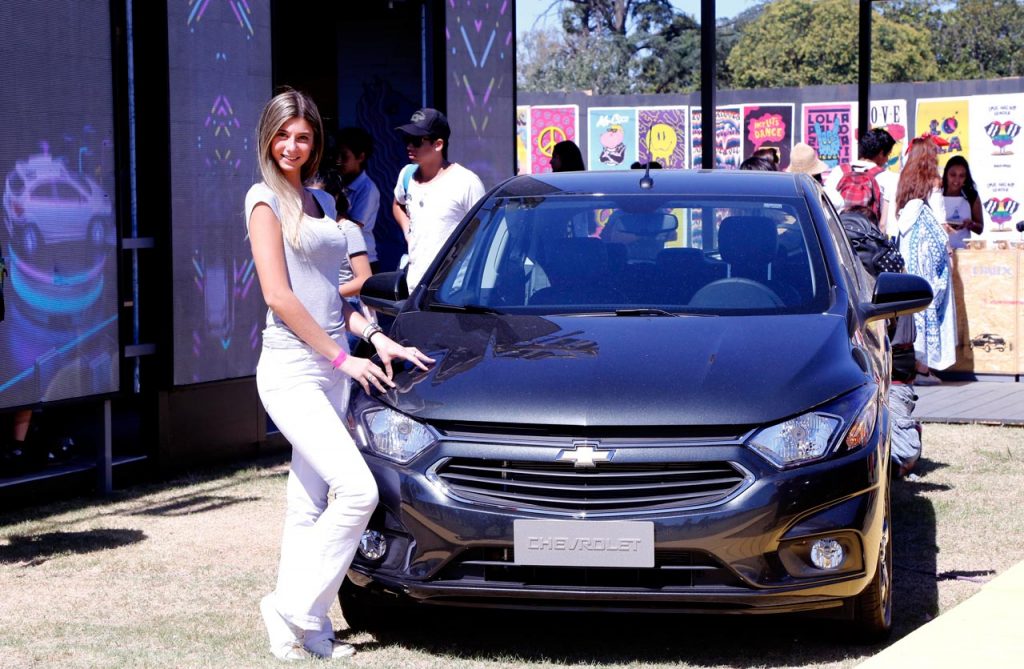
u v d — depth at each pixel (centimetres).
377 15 1151
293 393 464
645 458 442
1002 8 4891
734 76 4938
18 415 762
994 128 2609
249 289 872
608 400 452
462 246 593
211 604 557
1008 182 2598
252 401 882
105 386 771
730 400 452
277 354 466
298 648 482
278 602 479
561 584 449
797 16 4859
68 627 524
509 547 445
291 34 1172
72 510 737
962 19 4925
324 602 476
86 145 751
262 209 457
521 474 450
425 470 457
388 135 1169
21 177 711
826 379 470
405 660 480
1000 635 335
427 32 1077
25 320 716
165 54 800
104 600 564
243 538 673
